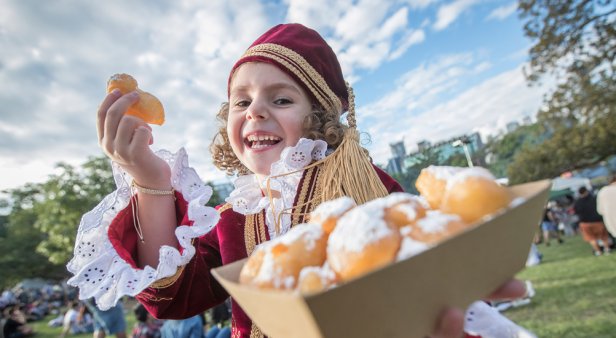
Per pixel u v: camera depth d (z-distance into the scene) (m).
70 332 11.78
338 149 1.34
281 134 1.39
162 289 1.15
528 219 0.66
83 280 1.10
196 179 1.26
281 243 0.67
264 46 1.43
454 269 0.57
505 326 0.97
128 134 1.03
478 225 0.56
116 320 8.00
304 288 0.58
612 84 15.72
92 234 1.18
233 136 1.46
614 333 3.70
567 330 4.06
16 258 34.78
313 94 1.42
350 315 0.50
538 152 25.88
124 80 1.10
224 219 1.50
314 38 1.53
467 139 13.77
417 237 0.58
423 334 0.59
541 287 6.39
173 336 4.48
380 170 1.44
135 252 1.18
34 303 23.92
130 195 1.21
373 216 0.62
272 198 1.40
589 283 5.92
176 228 1.17
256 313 0.62
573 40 13.75
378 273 0.49
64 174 24.41
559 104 17.58
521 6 14.10
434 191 0.73
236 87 1.44
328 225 0.71
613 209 6.68
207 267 1.38
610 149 22.03
